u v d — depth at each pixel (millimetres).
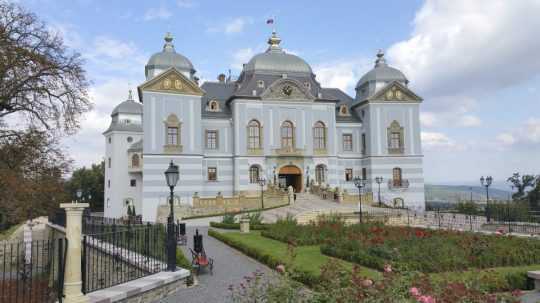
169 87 51406
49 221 45844
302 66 60094
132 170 63031
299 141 56219
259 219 36625
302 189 55375
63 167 24531
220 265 19422
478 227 33750
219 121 55219
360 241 19031
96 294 12383
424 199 59062
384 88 59219
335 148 57656
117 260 16438
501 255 16500
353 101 65062
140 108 66812
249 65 59594
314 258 18328
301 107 56750
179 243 25406
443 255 16062
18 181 20719
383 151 58875
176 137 51500
